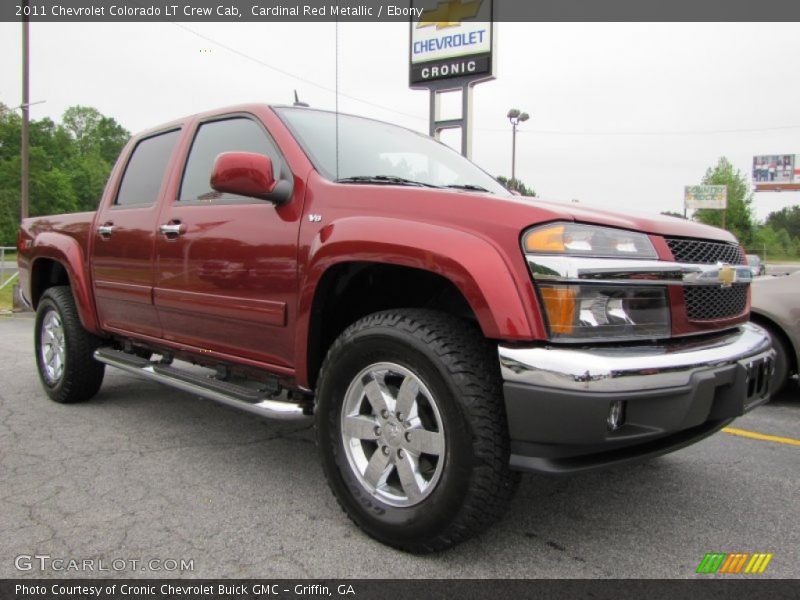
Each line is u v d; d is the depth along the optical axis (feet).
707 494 9.84
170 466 10.71
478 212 7.40
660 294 7.54
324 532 8.26
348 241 8.09
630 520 8.86
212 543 7.92
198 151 11.61
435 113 41.19
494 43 38.75
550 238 6.88
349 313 9.50
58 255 14.55
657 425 6.97
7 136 196.95
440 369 7.13
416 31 41.37
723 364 7.56
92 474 10.28
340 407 8.30
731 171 169.89
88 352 14.34
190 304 10.78
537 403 6.65
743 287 9.30
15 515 8.67
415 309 7.93
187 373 11.41
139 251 12.09
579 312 6.87
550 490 9.96
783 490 10.03
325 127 10.69
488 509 7.06
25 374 18.61
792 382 18.92
